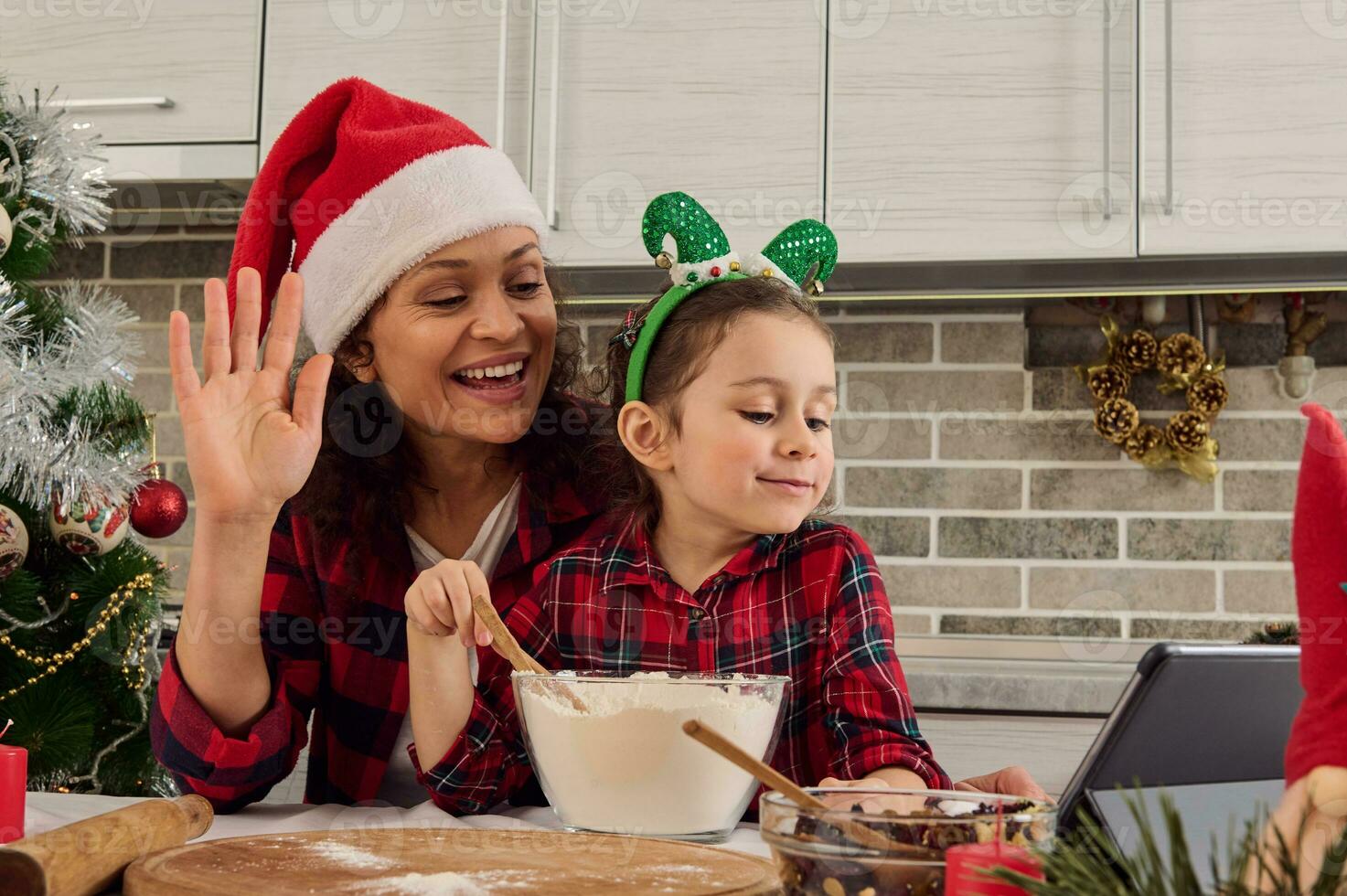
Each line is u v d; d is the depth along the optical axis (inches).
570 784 29.8
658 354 44.0
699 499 41.8
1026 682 74.1
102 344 68.1
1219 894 16.3
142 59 89.3
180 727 37.9
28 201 68.2
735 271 45.5
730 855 26.4
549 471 48.9
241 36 88.6
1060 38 81.7
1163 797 17.2
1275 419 91.7
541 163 85.2
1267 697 24.4
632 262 84.6
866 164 83.1
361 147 46.3
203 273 104.1
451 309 45.7
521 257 46.4
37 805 34.1
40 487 65.6
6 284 65.1
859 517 96.1
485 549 49.3
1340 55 78.8
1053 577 93.6
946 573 94.8
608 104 85.5
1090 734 73.8
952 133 82.4
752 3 84.7
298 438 36.0
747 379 40.9
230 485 35.8
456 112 86.2
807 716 42.2
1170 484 92.7
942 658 82.8
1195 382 91.1
